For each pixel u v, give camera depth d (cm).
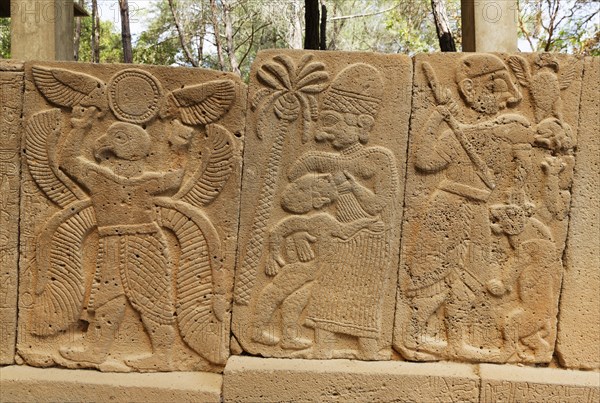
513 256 247
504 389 238
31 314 242
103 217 239
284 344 244
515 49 274
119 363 242
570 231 246
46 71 235
